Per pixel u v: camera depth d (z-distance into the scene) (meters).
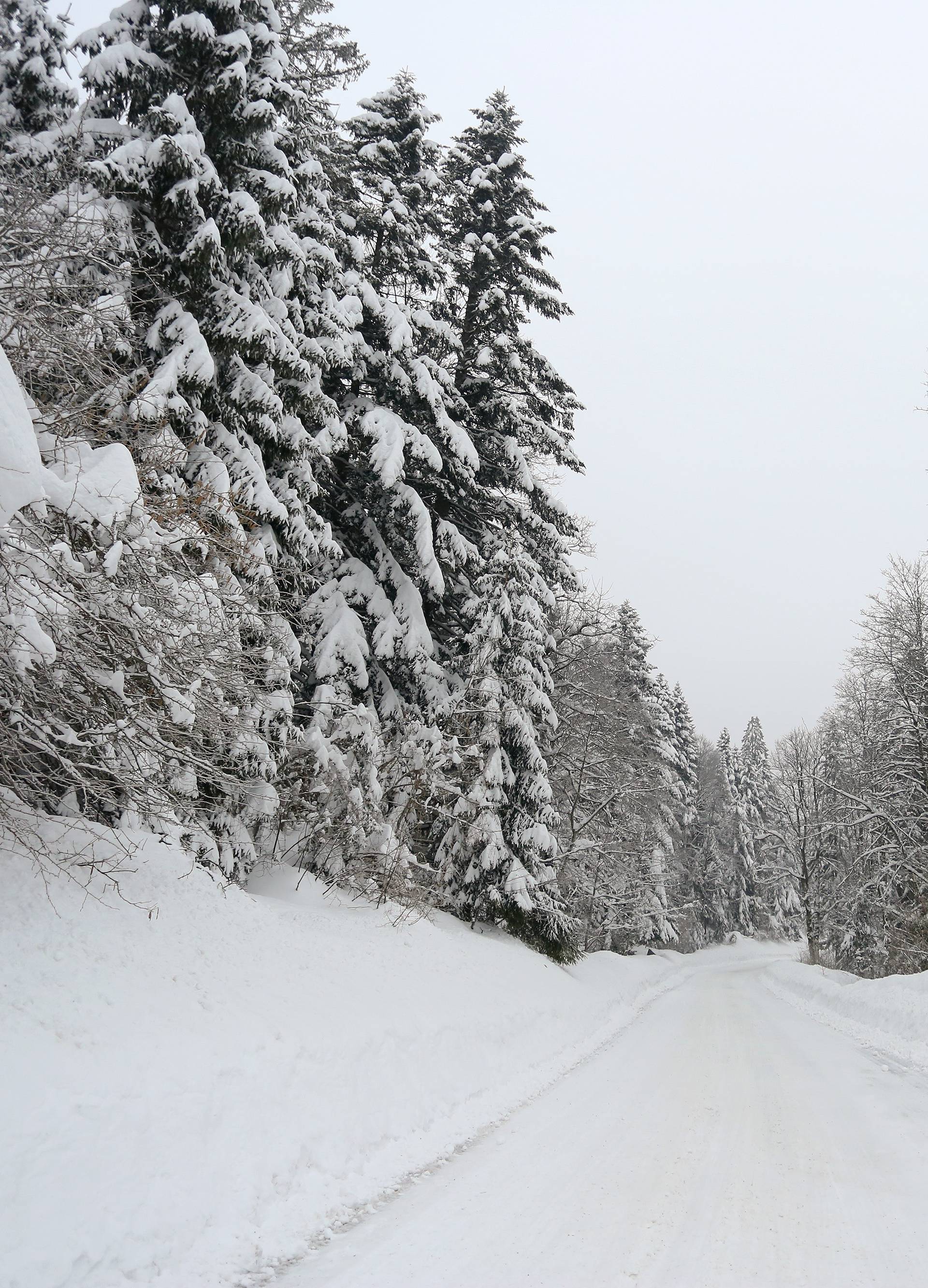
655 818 37.38
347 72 15.56
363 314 15.25
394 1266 4.32
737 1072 10.50
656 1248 4.59
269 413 11.08
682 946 53.66
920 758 23.52
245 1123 5.12
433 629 19.00
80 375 7.29
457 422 18.19
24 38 13.70
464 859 17.06
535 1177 5.88
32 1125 3.98
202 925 7.63
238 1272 4.17
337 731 12.85
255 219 10.33
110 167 9.36
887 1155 6.48
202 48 10.87
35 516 5.53
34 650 5.25
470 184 19.19
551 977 16.02
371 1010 8.02
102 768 5.97
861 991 18.11
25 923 5.90
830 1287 4.12
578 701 26.50
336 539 16.22
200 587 7.33
